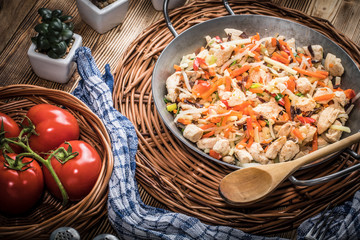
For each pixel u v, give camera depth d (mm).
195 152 553
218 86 572
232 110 550
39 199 507
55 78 646
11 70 660
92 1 653
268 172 491
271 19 619
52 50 589
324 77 584
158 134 565
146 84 602
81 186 478
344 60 588
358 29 715
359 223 494
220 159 544
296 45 627
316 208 529
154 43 635
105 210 517
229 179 500
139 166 541
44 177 486
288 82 569
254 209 533
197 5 671
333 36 651
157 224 498
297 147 534
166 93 590
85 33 702
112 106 562
